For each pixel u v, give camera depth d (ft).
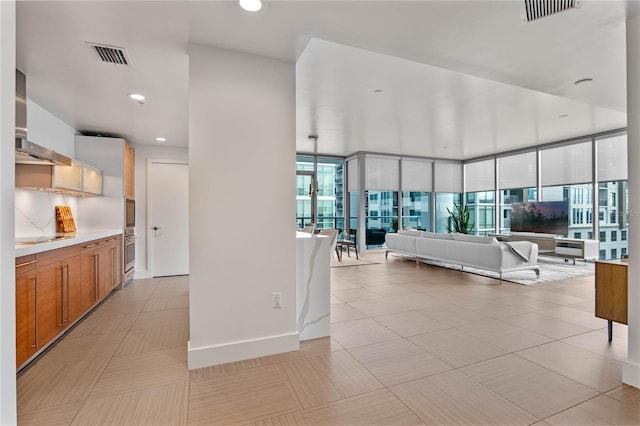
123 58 7.96
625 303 7.80
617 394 6.15
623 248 20.80
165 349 8.36
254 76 7.92
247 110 7.85
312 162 28.86
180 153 17.88
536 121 18.29
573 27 6.94
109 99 10.57
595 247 20.31
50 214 11.76
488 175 29.53
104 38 7.04
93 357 7.88
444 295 13.62
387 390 6.36
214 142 7.54
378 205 29.43
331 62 10.98
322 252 9.30
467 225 28.96
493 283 15.90
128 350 8.29
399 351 8.15
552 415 5.53
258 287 7.97
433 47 7.81
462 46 7.77
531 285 15.38
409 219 30.66
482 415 5.56
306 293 9.07
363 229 28.63
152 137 15.57
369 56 10.54
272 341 8.04
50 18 6.25
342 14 6.37
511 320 10.41
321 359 7.73
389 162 29.53
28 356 7.29
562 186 23.54
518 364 7.39
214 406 5.87
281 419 5.50
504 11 6.32
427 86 13.17
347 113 16.85
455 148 26.35
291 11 6.24
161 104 11.02
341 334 9.34
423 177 30.94
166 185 17.72
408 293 13.98
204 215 7.46
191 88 7.37
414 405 5.87
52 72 8.61
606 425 5.26
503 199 28.25
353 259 24.20
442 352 8.06
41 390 6.40
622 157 20.16
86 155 14.24
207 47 7.48
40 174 9.97
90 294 11.01
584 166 22.07
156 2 5.85
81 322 10.44
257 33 7.00
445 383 6.60
